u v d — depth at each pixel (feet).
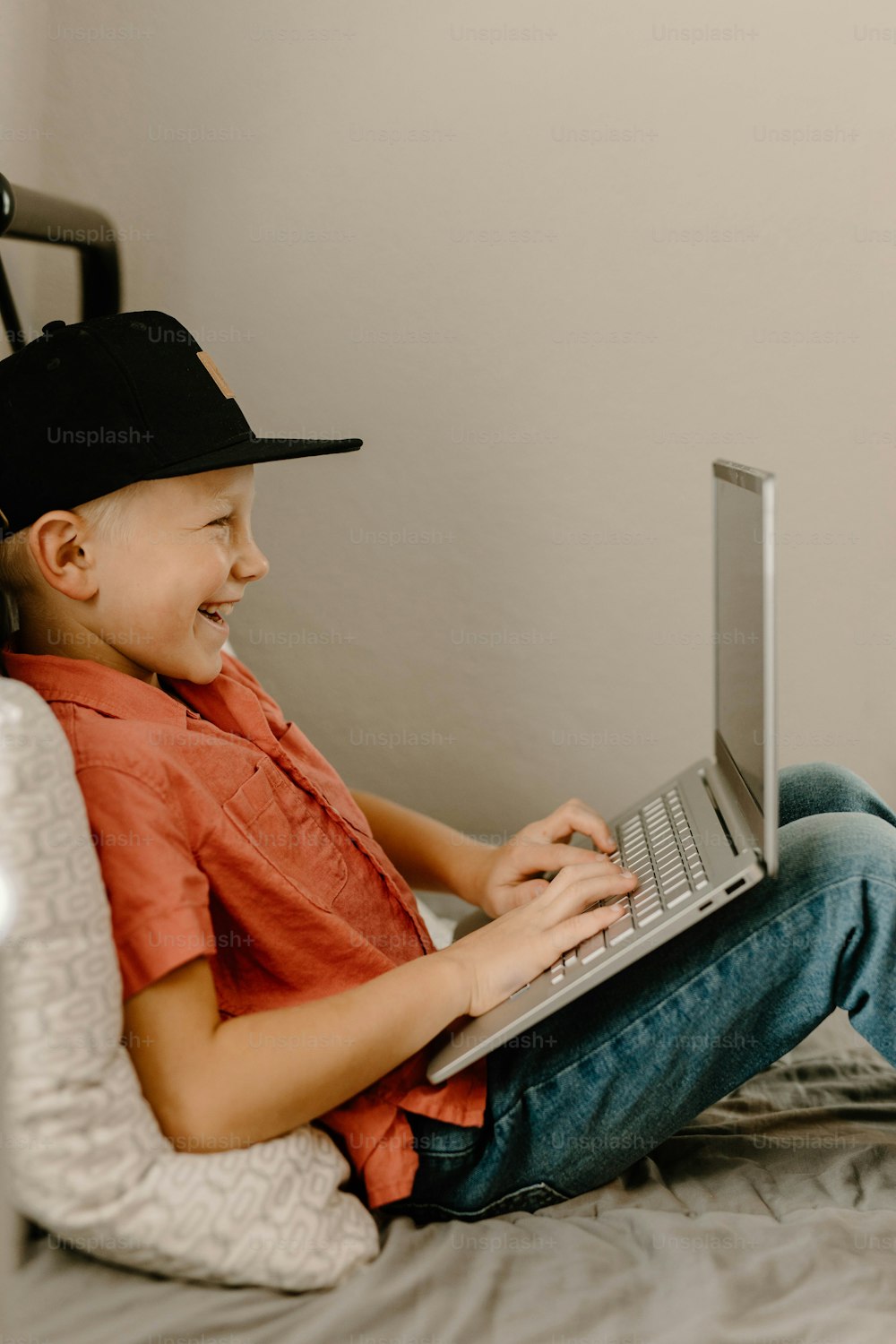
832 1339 2.13
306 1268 2.28
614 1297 2.33
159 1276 2.29
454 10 5.34
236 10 5.45
